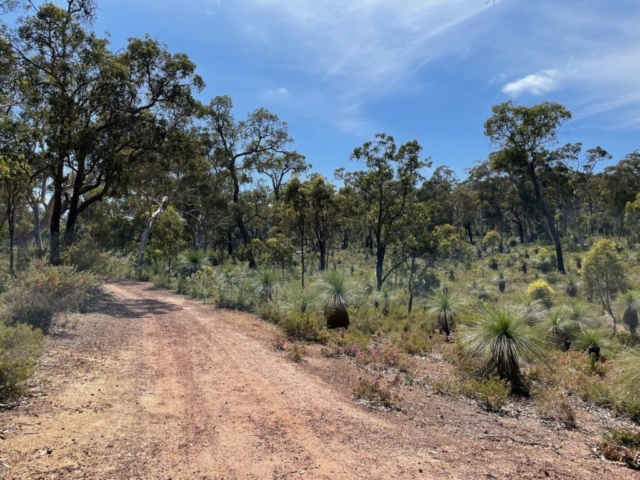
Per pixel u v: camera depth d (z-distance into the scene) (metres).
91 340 8.15
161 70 18.36
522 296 19.28
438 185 56.28
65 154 16.28
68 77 17.09
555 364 8.55
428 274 25.11
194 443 4.00
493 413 5.86
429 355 9.72
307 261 33.06
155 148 18.98
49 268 9.62
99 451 3.66
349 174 22.84
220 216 37.09
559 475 3.84
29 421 4.10
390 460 3.91
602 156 50.03
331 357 8.47
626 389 6.38
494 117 33.91
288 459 3.80
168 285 22.00
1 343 5.39
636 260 28.80
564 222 59.22
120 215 36.41
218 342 8.83
